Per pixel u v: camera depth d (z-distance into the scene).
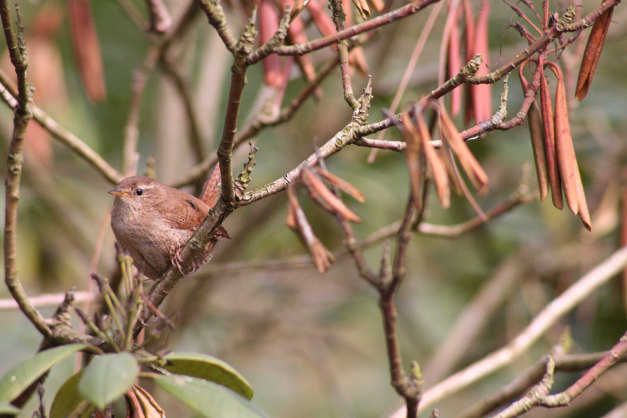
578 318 10.54
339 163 11.49
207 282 10.66
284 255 12.59
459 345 11.34
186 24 8.41
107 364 3.84
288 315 13.47
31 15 10.77
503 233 11.84
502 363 7.86
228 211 4.90
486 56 5.86
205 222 5.10
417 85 10.92
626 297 8.45
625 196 8.93
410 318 13.29
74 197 12.48
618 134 11.70
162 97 11.62
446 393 7.68
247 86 13.41
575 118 11.27
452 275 13.06
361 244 8.82
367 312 13.98
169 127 11.55
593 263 11.00
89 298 7.07
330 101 12.46
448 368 11.20
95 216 12.52
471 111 5.91
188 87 8.90
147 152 13.61
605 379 10.09
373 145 4.81
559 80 4.57
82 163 13.41
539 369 6.15
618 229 10.75
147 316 5.52
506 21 11.70
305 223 4.14
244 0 7.24
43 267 11.23
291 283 13.67
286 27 4.14
